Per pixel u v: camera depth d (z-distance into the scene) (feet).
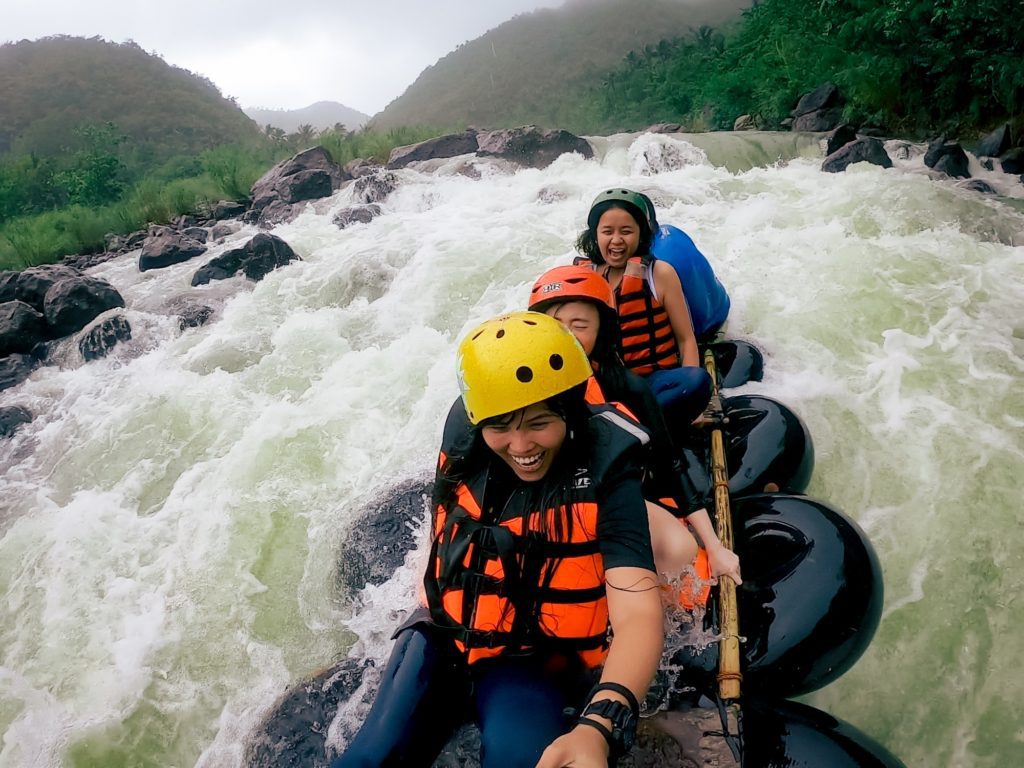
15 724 11.80
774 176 31.76
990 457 13.71
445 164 41.45
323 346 20.72
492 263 24.03
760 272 20.44
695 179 32.40
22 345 24.52
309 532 14.16
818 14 53.06
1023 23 39.81
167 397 19.43
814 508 10.13
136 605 13.46
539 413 6.82
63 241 40.27
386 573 12.32
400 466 15.34
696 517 9.25
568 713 7.02
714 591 8.99
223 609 13.00
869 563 9.52
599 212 13.02
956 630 11.16
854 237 22.38
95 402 20.63
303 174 40.34
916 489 13.42
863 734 7.91
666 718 8.10
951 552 12.23
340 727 9.52
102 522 15.60
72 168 69.62
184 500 15.75
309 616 12.44
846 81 45.57
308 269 26.78
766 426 12.46
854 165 32.60
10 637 13.39
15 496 17.24
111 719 11.60
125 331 23.81
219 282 27.43
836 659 8.96
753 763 7.51
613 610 6.66
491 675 7.35
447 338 20.25
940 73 43.06
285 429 16.94
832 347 17.02
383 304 22.72
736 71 58.23
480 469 7.39
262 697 11.42
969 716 10.21
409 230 30.19
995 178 34.12
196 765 10.80
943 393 15.42
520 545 7.04
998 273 19.76
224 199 45.03
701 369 12.42
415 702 7.51
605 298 9.95
